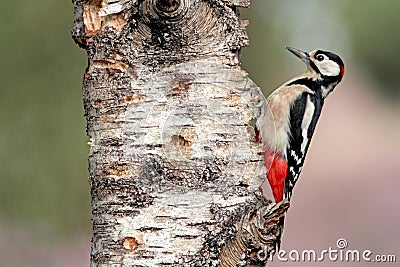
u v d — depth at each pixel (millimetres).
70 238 12961
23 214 12891
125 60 7152
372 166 20109
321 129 23484
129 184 7141
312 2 21297
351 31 25375
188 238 7121
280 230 7324
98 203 7270
